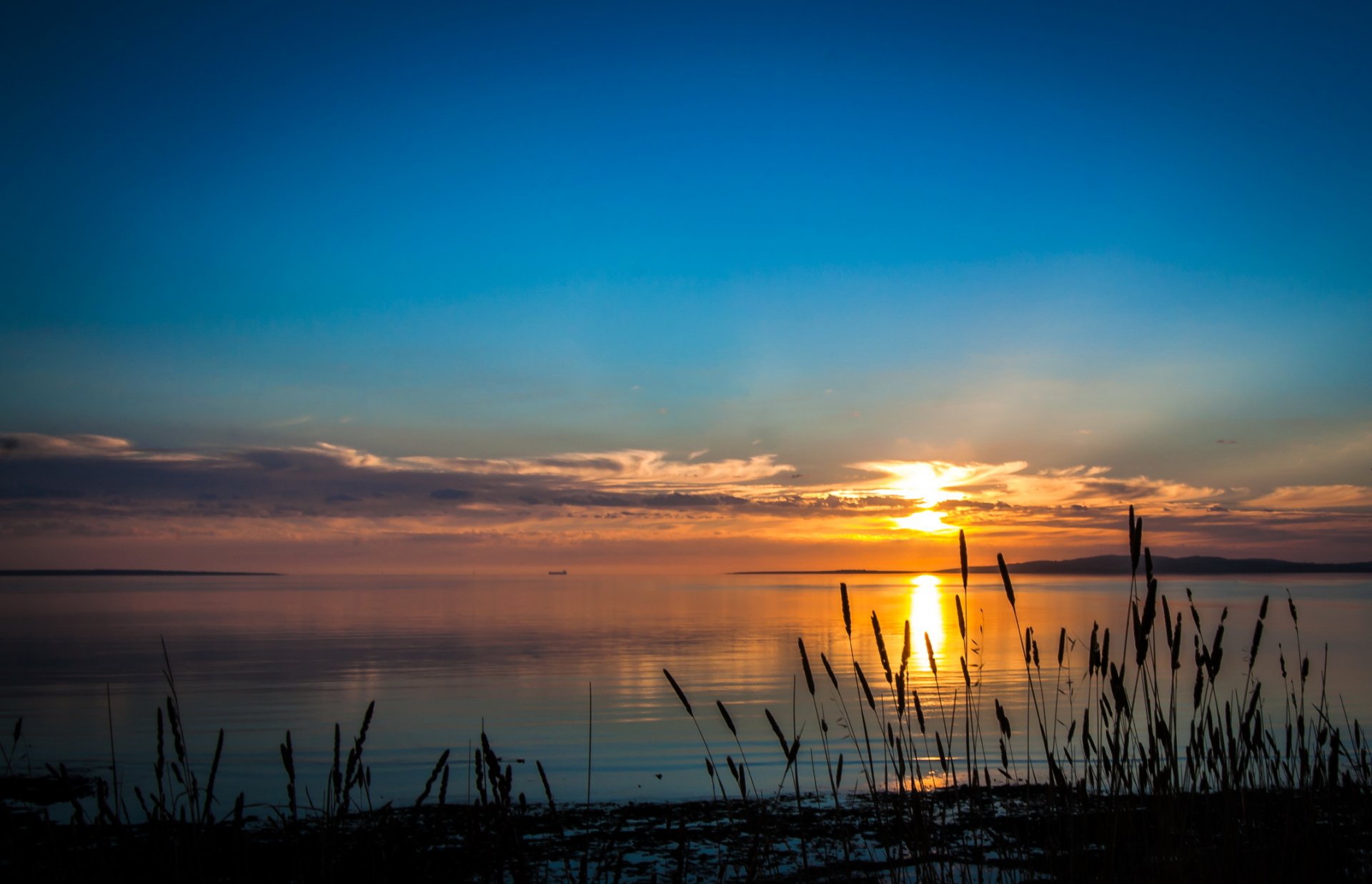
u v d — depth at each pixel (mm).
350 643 33312
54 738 12867
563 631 40312
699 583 198875
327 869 2705
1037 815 3283
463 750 11750
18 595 105750
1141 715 9625
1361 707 11453
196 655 28062
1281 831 3180
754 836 3361
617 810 7883
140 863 2564
